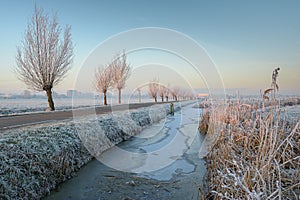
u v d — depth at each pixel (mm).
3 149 3178
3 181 2660
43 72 13172
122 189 3584
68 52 14180
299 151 3354
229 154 3768
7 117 8758
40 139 3947
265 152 2988
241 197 2391
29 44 12836
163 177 4145
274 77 3334
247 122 4727
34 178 3117
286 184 2576
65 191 3449
